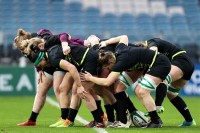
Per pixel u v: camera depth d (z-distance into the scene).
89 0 81.38
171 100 28.92
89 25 77.88
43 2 80.06
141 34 73.56
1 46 66.25
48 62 26.84
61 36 26.55
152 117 26.11
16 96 59.47
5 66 59.94
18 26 76.50
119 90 26.39
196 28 79.31
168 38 73.44
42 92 28.69
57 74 27.81
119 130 25.00
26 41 26.50
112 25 78.25
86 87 26.12
